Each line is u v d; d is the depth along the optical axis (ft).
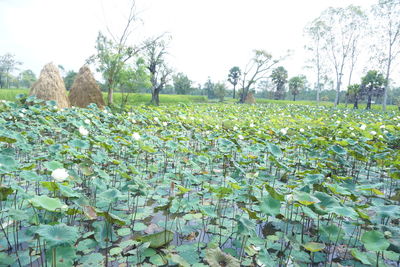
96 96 61.72
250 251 10.07
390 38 114.11
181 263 8.56
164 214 13.96
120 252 10.26
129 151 20.80
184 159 20.13
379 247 9.00
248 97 176.55
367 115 77.30
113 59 66.54
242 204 15.78
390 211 10.36
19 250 10.00
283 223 13.46
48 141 19.83
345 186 15.03
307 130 38.60
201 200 16.05
